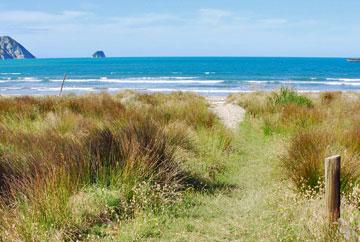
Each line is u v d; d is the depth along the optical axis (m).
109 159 6.14
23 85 57.75
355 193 5.20
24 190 5.21
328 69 111.75
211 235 4.89
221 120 14.79
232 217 5.49
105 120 10.67
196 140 9.06
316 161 6.25
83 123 10.31
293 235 4.44
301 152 7.16
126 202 5.46
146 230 4.86
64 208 4.91
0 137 8.07
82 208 5.13
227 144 9.73
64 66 143.25
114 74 90.06
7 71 109.94
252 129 12.95
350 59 116.25
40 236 4.38
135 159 6.29
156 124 8.40
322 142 7.40
